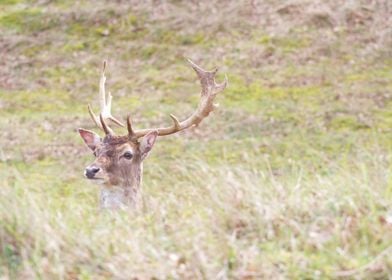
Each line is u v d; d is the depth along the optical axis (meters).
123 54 56.09
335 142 43.09
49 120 47.69
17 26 59.88
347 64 53.03
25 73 54.69
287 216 17.62
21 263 15.91
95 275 15.61
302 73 52.19
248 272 15.56
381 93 49.25
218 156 41.62
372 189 18.62
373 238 16.62
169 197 21.12
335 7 58.34
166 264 15.74
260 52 54.66
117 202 23.75
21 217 16.61
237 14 58.78
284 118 46.47
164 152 41.88
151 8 60.41
